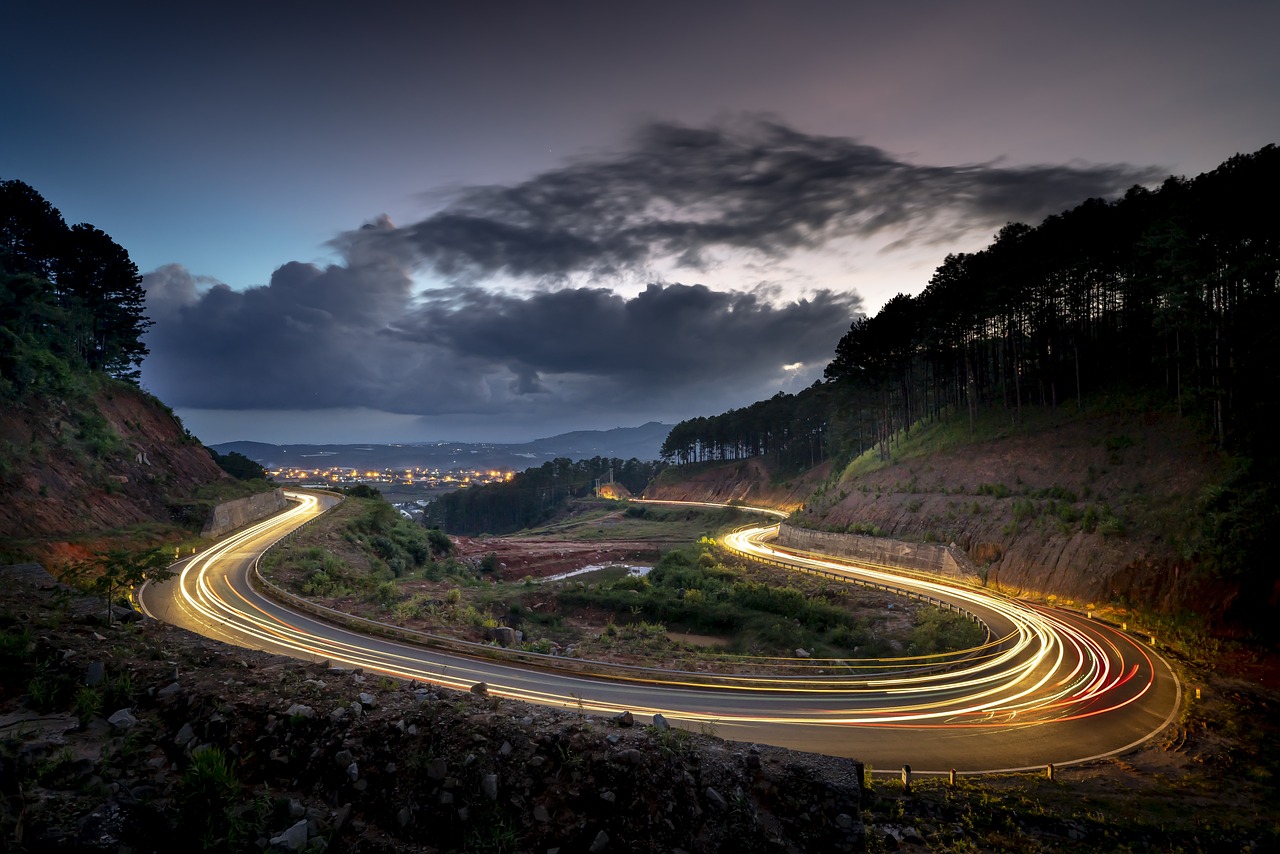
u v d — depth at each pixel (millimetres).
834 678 28047
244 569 41469
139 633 15508
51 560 33844
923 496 64750
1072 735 22312
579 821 10055
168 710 11531
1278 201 41469
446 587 50562
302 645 25391
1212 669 31172
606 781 10656
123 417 59969
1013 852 12961
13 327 48875
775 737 19688
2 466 38219
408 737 11258
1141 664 31672
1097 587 42281
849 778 12086
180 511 54344
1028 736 21891
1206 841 14547
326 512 71312
